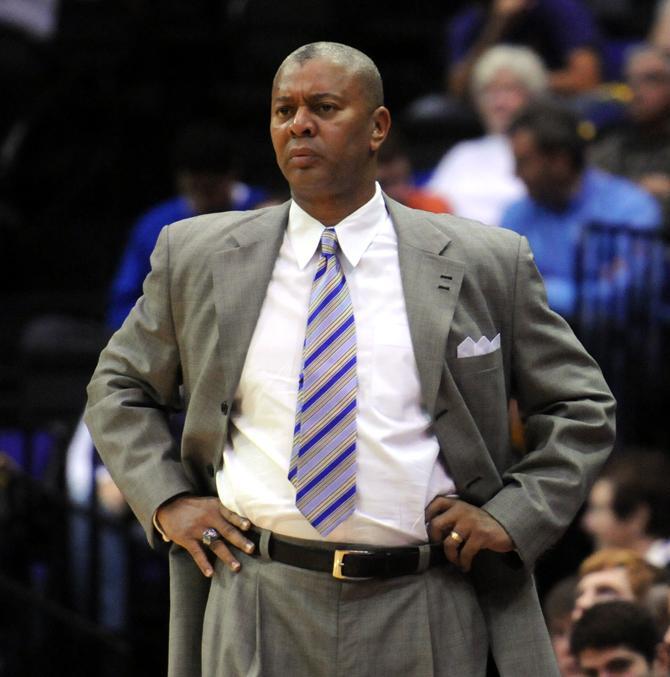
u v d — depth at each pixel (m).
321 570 10.34
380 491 10.32
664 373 22.47
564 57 29.69
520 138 22.80
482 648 10.77
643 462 18.98
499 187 25.36
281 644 10.45
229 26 32.91
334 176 10.46
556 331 10.99
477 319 10.74
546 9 29.61
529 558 10.51
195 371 10.79
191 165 23.59
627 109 27.05
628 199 23.02
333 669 10.33
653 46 28.59
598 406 10.80
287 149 10.52
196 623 11.02
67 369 26.64
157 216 24.77
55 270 30.88
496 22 29.67
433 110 29.33
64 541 21.62
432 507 10.48
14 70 32.38
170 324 10.97
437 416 10.48
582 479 10.68
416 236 10.80
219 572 10.76
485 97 26.69
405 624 10.39
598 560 15.26
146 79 32.50
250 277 10.67
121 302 24.80
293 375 10.47
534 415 11.05
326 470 10.25
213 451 10.76
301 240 10.73
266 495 10.40
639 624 14.34
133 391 11.04
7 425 27.14
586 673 14.45
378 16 34.50
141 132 32.22
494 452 10.85
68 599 21.69
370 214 10.73
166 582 22.41
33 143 31.92
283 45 33.84
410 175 26.38
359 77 10.49
